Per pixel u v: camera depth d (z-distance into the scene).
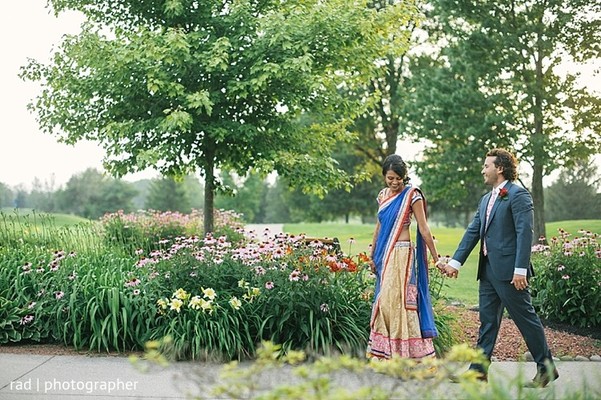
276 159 8.12
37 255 6.90
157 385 4.49
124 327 5.52
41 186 67.69
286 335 5.55
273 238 6.54
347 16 7.69
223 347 5.37
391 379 4.45
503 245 4.60
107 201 67.19
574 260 7.08
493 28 18.09
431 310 4.88
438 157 20.19
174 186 58.53
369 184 39.06
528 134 17.78
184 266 5.92
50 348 5.75
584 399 2.69
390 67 25.47
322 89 8.30
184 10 7.96
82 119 8.30
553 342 6.23
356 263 6.10
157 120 7.74
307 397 2.14
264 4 8.29
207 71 7.78
